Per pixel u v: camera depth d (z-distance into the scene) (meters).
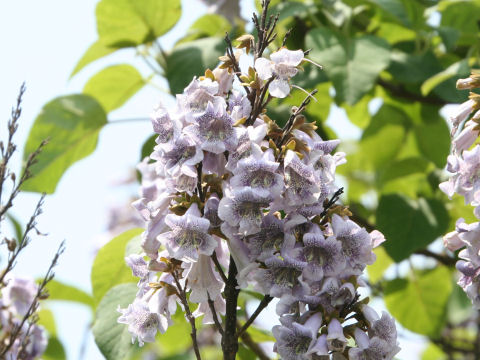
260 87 1.47
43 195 1.58
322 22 1.96
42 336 1.74
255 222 1.42
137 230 1.72
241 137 1.44
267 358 1.75
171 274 1.48
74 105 1.89
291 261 1.42
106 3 1.89
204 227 1.42
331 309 1.43
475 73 1.51
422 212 1.91
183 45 1.90
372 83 1.78
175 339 1.94
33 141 1.88
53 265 1.59
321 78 1.81
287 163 1.42
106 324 1.62
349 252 1.44
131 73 1.95
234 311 1.46
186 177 1.45
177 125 1.44
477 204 1.45
